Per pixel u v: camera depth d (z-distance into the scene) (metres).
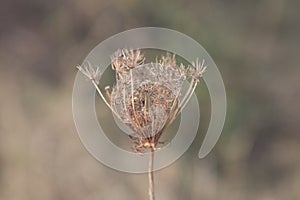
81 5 28.78
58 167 20.89
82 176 20.92
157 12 28.92
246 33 30.95
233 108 27.80
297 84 30.12
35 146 21.09
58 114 22.14
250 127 28.14
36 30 29.23
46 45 28.53
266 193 26.28
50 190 20.52
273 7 31.52
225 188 24.30
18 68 26.67
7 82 25.06
